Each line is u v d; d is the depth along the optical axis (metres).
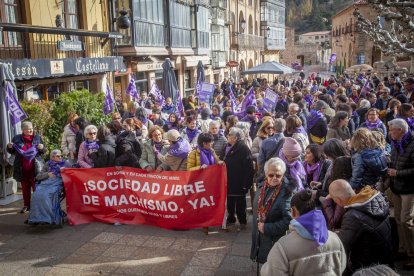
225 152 6.73
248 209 7.61
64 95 10.99
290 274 2.98
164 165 6.89
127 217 7.02
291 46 90.62
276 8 55.66
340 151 5.18
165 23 21.53
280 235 4.39
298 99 10.88
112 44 16.78
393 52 8.68
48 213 6.71
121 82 18.56
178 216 6.64
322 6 119.94
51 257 5.90
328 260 2.97
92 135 7.32
